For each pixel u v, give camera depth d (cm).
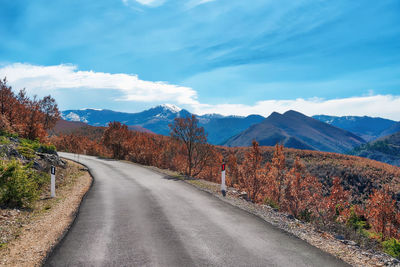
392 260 481
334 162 4809
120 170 2097
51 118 3428
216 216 751
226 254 482
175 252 489
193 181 1502
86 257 464
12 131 1959
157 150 3291
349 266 441
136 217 735
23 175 880
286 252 495
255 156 1814
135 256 469
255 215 768
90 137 8000
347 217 1413
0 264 437
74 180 1457
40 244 530
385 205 1346
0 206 785
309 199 1427
